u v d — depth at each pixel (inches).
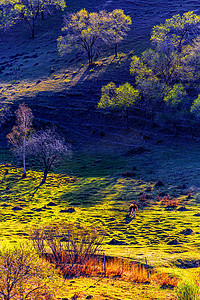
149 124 2787.9
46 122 3019.2
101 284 516.1
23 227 1072.8
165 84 2874.0
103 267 618.5
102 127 2908.5
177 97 2524.6
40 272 347.6
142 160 2245.3
